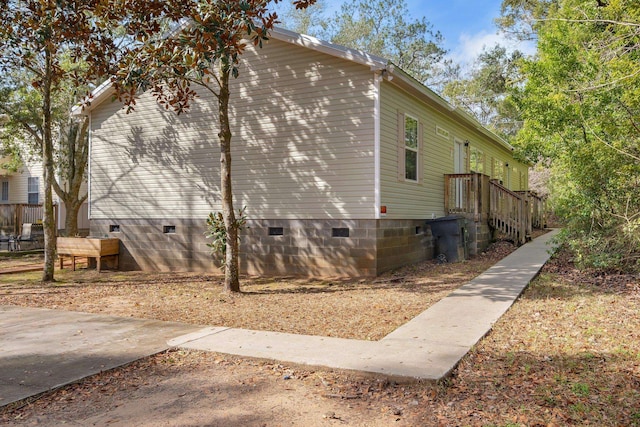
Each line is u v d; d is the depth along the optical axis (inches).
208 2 300.2
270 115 440.5
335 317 275.9
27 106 627.8
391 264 422.3
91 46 384.2
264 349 209.0
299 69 427.5
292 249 431.8
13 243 745.6
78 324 268.4
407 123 456.8
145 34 346.9
